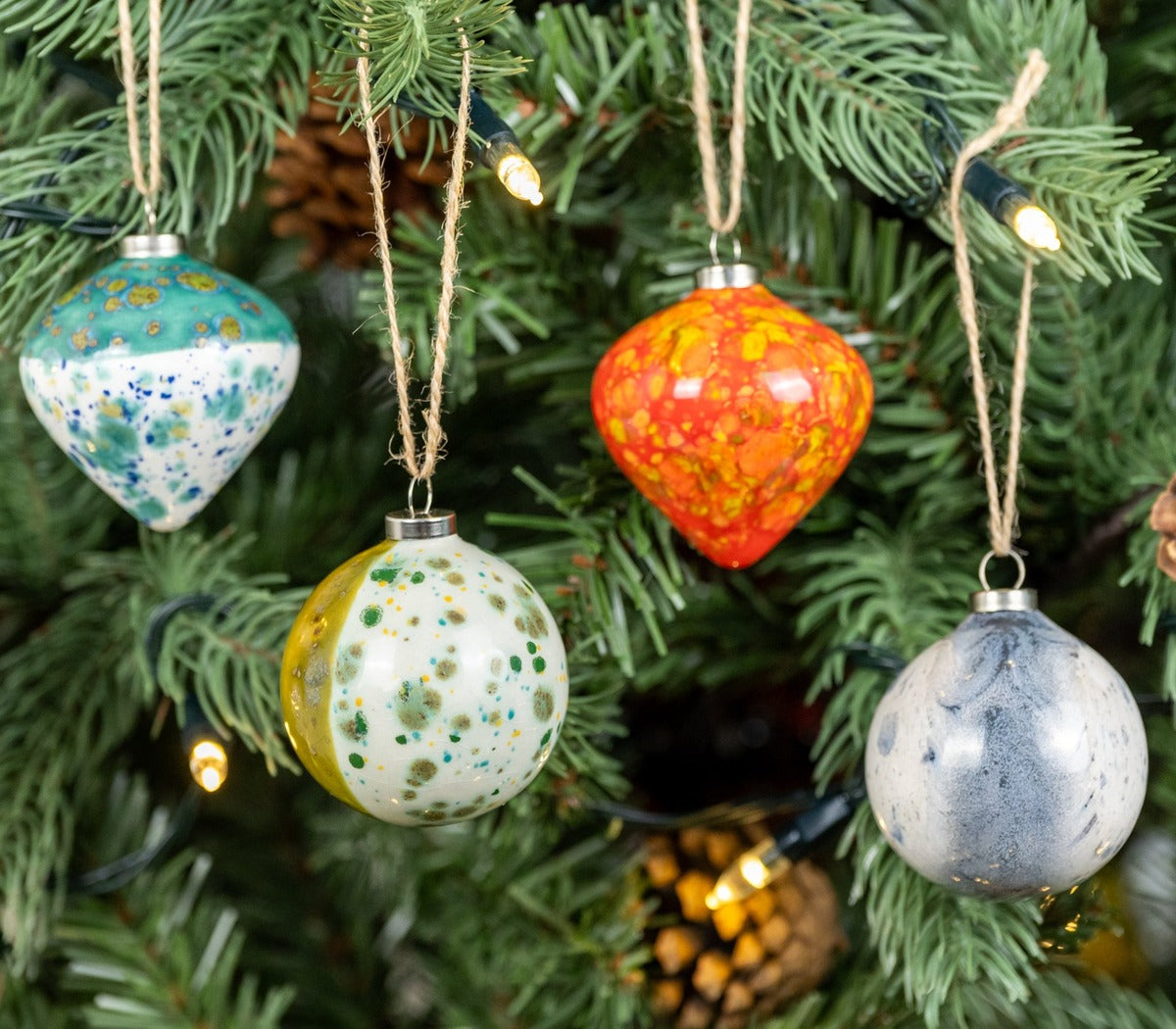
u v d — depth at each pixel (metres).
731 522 0.78
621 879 0.87
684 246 0.83
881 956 0.79
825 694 0.91
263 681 0.83
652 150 0.83
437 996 0.92
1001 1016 0.83
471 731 0.74
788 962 0.84
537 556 0.82
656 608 0.85
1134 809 0.75
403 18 0.73
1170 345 0.85
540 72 0.79
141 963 0.87
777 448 0.76
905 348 0.83
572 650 0.81
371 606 0.75
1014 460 0.77
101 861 0.89
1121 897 0.91
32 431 0.87
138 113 0.79
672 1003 0.85
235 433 0.78
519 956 0.87
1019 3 0.81
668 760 0.92
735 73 0.76
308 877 0.95
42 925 0.85
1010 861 0.74
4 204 0.78
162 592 0.86
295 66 0.80
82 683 0.88
